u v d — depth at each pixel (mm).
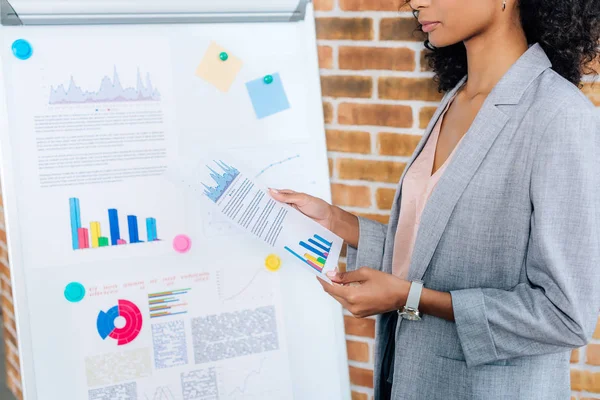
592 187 853
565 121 859
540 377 974
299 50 1288
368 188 1591
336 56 1526
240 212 1120
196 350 1187
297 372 1249
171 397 1169
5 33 1101
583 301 864
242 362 1214
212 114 1224
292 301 1252
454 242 984
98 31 1148
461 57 1205
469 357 955
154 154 1178
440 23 971
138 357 1156
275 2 1261
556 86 901
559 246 865
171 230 1182
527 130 899
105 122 1150
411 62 1472
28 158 1109
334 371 1278
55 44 1125
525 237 923
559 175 857
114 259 1152
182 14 1197
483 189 940
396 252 1141
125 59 1165
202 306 1196
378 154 1559
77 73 1137
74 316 1129
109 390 1141
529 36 996
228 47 1236
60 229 1125
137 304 1160
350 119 1558
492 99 940
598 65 1281
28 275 1108
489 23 954
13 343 2264
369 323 1661
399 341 1076
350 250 1312
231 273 1214
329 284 1065
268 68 1267
